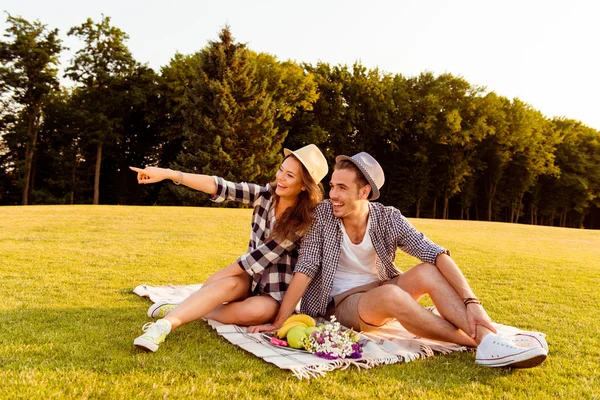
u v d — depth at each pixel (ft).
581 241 52.90
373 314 10.81
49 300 13.58
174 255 25.14
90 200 117.39
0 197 110.42
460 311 10.24
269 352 9.49
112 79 109.91
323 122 122.31
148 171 11.27
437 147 130.72
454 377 8.84
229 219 46.91
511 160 138.10
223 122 95.71
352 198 11.25
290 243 11.51
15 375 7.66
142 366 8.44
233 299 11.32
